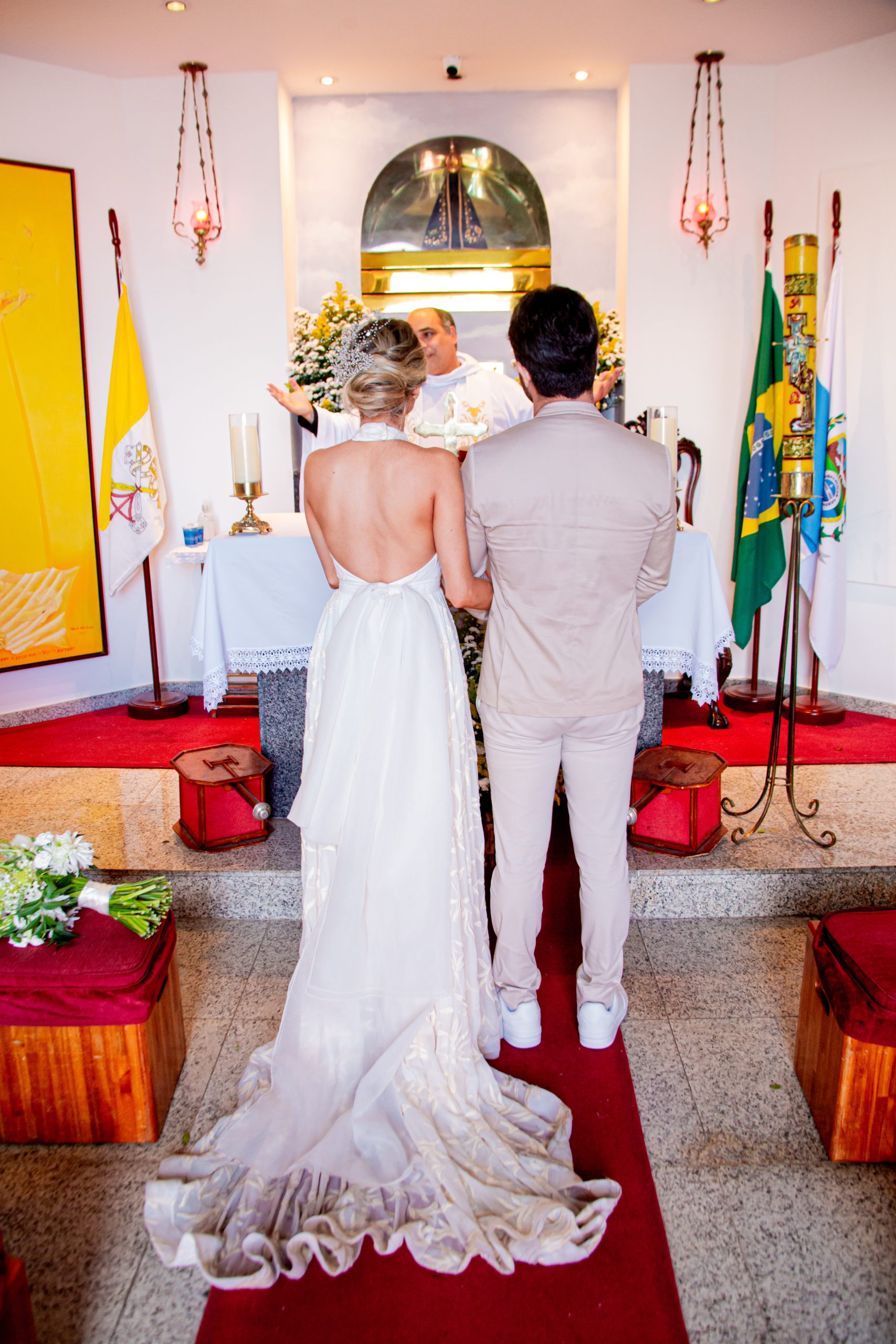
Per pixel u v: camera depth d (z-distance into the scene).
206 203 4.86
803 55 4.55
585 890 2.11
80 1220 1.75
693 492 4.82
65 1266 1.66
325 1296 1.58
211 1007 2.41
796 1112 2.03
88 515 4.78
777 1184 1.83
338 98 5.14
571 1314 1.54
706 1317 1.55
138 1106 1.92
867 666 4.65
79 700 4.85
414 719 1.89
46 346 4.54
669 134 4.80
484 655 2.01
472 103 5.14
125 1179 1.85
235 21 4.17
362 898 1.90
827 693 4.81
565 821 3.31
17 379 4.45
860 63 4.39
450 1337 1.50
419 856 1.89
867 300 4.44
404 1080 1.91
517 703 1.91
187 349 4.96
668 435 3.14
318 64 4.69
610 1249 1.66
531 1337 1.50
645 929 2.78
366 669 1.91
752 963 2.60
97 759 4.00
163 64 4.60
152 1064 1.94
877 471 4.50
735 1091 2.09
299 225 5.26
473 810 2.04
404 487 1.84
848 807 3.30
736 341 4.91
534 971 2.19
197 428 5.02
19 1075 1.91
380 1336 1.50
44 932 1.96
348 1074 1.92
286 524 3.44
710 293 4.90
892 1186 1.83
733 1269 1.64
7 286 4.38
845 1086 1.83
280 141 4.82
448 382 3.88
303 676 3.08
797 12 4.12
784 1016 2.36
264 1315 1.54
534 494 1.80
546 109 5.14
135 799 3.49
